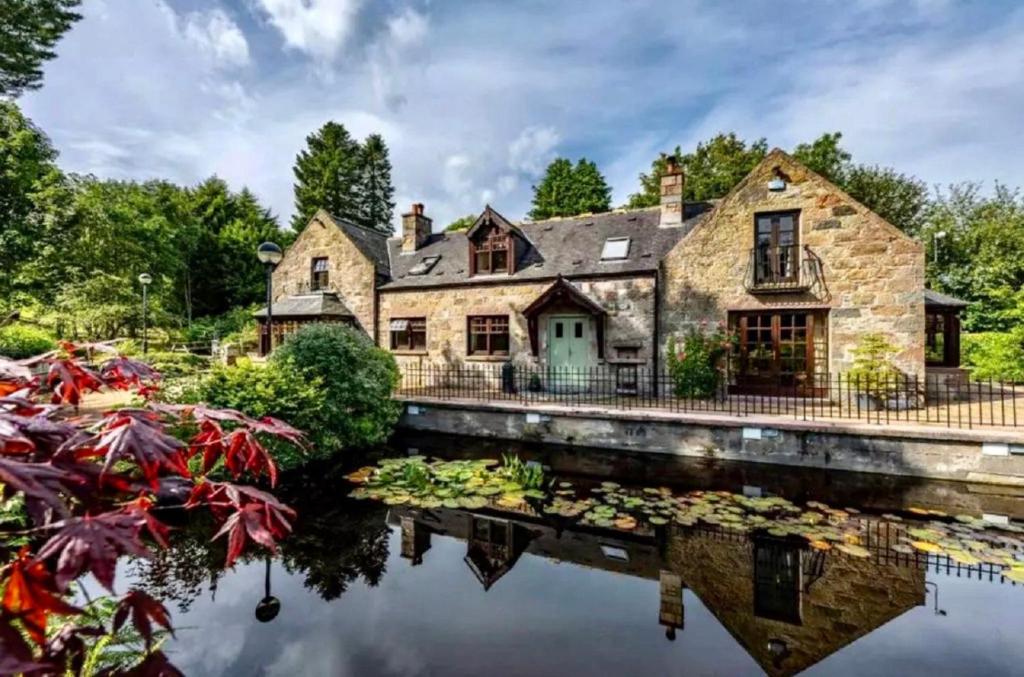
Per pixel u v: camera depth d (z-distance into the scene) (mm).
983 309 17938
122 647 2713
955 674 3078
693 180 28969
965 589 4164
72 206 14984
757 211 10852
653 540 5258
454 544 5219
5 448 1393
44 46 14258
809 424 7379
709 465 7805
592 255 13234
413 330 15227
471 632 3604
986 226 21047
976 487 6480
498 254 14258
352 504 6289
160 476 2008
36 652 1840
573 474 7570
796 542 5125
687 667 3172
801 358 10555
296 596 4141
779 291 10445
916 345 9492
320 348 8758
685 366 11000
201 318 25562
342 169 35844
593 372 12469
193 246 25859
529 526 5668
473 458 8406
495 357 13781
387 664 3205
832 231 10195
